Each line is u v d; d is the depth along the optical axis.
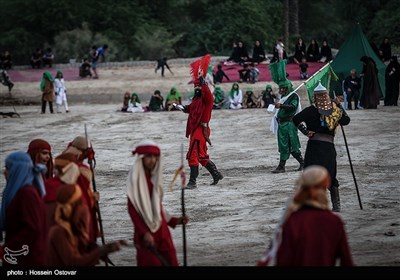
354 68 34.62
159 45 61.50
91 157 10.53
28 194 8.93
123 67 52.25
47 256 8.05
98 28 64.19
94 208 9.73
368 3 62.56
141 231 8.84
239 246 12.41
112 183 19.28
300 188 7.35
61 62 59.66
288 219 7.25
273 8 68.12
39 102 42.94
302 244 7.11
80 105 41.41
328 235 7.15
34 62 53.56
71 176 9.34
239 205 15.66
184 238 9.28
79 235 8.11
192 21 67.50
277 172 19.06
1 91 45.94
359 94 32.34
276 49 47.91
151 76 47.97
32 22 64.25
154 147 8.95
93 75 49.41
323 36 69.19
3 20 64.62
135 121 31.34
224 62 49.22
